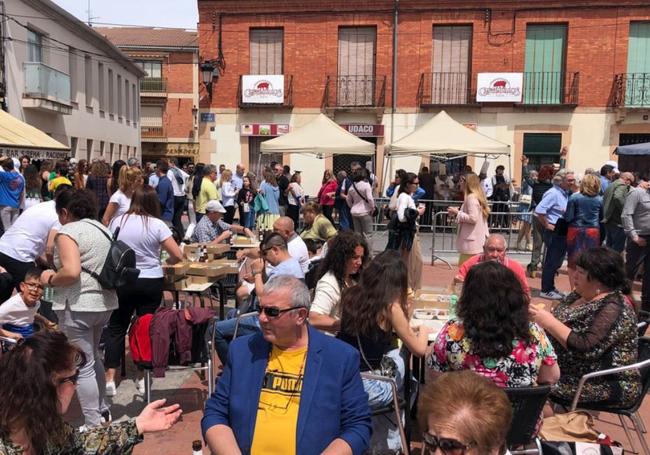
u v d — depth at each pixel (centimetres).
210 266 640
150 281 520
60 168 1444
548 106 2078
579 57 2064
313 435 272
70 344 254
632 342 403
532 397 317
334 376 280
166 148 4262
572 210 843
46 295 528
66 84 2473
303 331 289
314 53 2155
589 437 346
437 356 343
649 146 1439
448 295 568
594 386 400
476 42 2092
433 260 1214
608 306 402
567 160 2098
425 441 219
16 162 1355
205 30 2180
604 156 2083
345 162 2194
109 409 504
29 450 238
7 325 521
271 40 2188
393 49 2123
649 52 2053
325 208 1560
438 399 217
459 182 1709
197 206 1341
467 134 1433
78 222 435
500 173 1638
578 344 391
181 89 4225
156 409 282
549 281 918
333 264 470
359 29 2150
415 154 1452
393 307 395
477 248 781
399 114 2144
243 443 276
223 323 514
